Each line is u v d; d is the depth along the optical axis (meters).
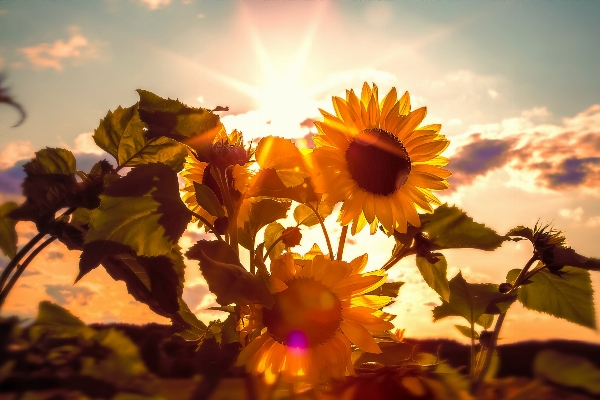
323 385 0.41
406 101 0.76
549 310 0.78
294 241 0.70
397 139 0.73
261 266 0.62
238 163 0.68
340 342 0.58
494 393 0.30
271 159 0.66
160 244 0.61
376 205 0.70
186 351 0.49
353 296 0.61
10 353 0.28
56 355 0.28
